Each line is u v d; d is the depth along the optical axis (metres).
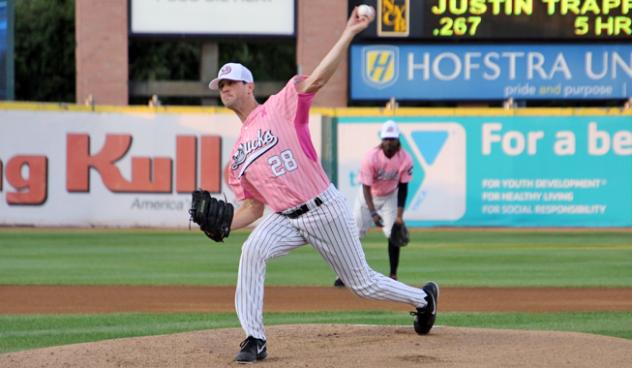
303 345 20.36
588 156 67.75
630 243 56.78
